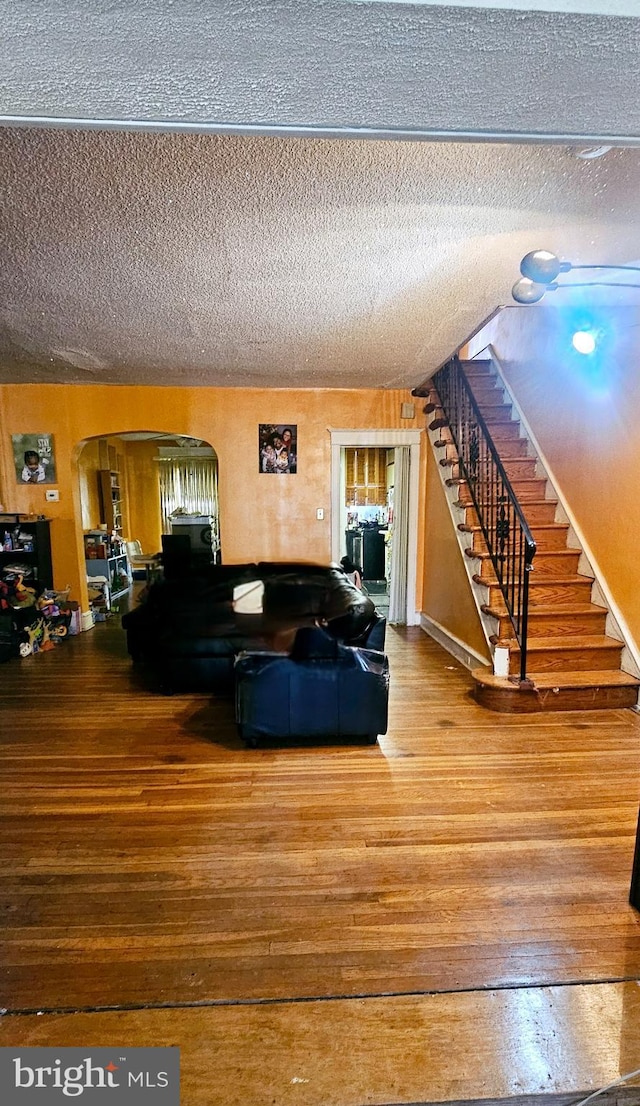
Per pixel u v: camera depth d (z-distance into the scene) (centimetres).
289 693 292
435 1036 140
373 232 212
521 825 229
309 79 89
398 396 546
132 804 245
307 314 306
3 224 202
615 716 340
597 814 237
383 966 160
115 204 187
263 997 150
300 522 547
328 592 385
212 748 300
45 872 201
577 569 414
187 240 217
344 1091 127
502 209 194
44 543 528
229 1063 133
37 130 146
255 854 210
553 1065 133
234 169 166
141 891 191
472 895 189
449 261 239
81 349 379
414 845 215
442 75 89
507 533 389
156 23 77
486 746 301
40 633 492
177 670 371
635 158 159
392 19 78
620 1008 148
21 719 340
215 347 376
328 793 253
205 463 1023
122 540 813
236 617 377
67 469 533
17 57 83
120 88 90
